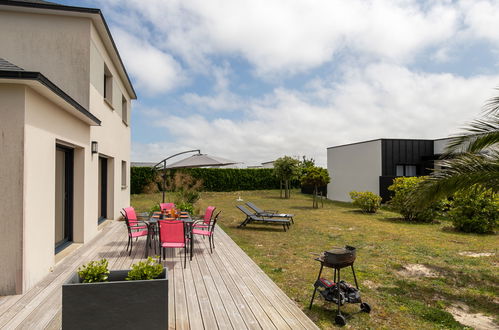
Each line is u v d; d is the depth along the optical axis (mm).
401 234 9711
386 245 8133
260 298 3861
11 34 6652
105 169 10172
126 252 6109
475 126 4863
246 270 5051
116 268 5035
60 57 6762
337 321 3660
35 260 4277
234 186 27438
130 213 7250
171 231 5270
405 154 18844
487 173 4621
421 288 4977
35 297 3785
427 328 3625
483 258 6871
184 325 3107
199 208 14078
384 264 6332
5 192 3898
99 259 5574
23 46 6672
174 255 5977
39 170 4422
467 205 9977
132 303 2643
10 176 3918
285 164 23078
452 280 5379
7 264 3871
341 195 22297
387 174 18469
